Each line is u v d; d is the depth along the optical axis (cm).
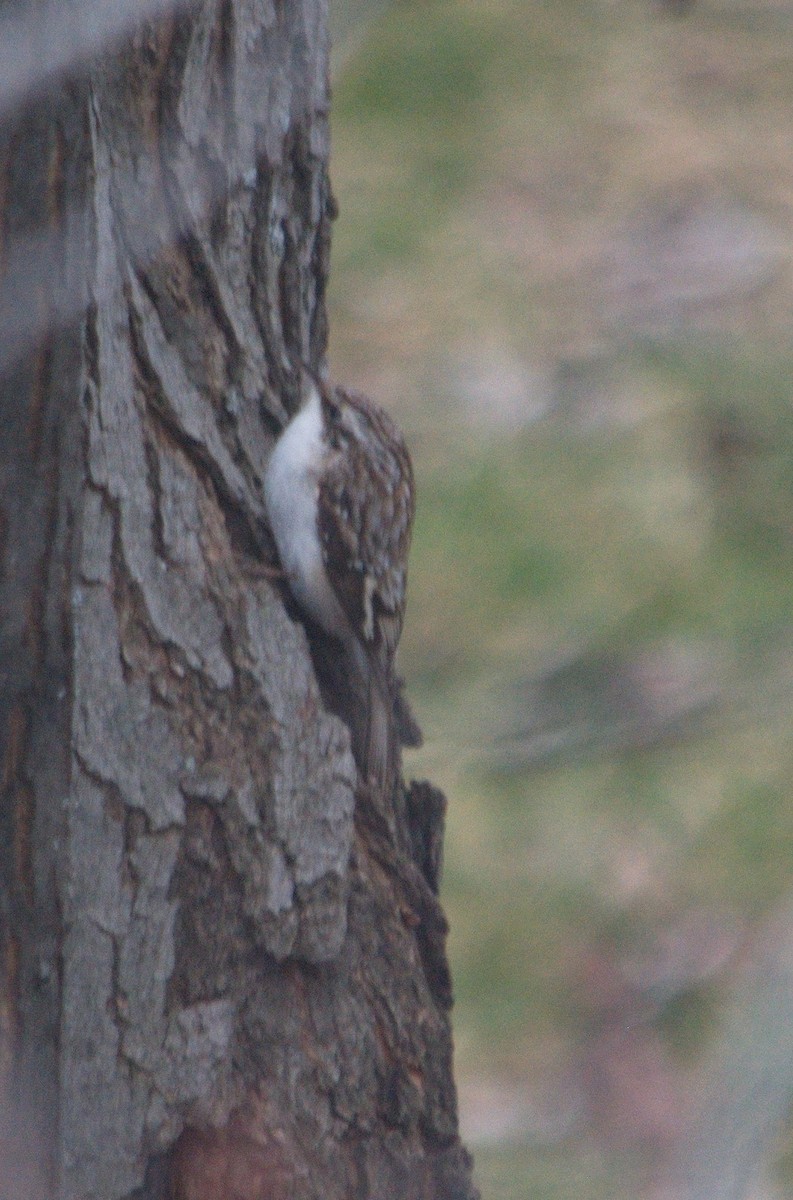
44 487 485
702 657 832
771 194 1556
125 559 521
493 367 1434
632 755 605
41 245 458
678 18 829
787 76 1705
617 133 1664
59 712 502
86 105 462
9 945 512
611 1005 991
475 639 1212
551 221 1582
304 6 603
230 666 548
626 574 1227
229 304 581
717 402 1106
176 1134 548
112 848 524
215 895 546
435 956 614
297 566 600
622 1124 864
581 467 1317
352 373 1471
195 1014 546
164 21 545
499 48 1767
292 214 614
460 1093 962
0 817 505
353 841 598
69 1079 526
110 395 514
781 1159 810
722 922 1016
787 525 1171
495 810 1144
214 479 566
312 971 577
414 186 1669
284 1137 564
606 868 1089
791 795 1072
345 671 647
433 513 1312
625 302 1448
